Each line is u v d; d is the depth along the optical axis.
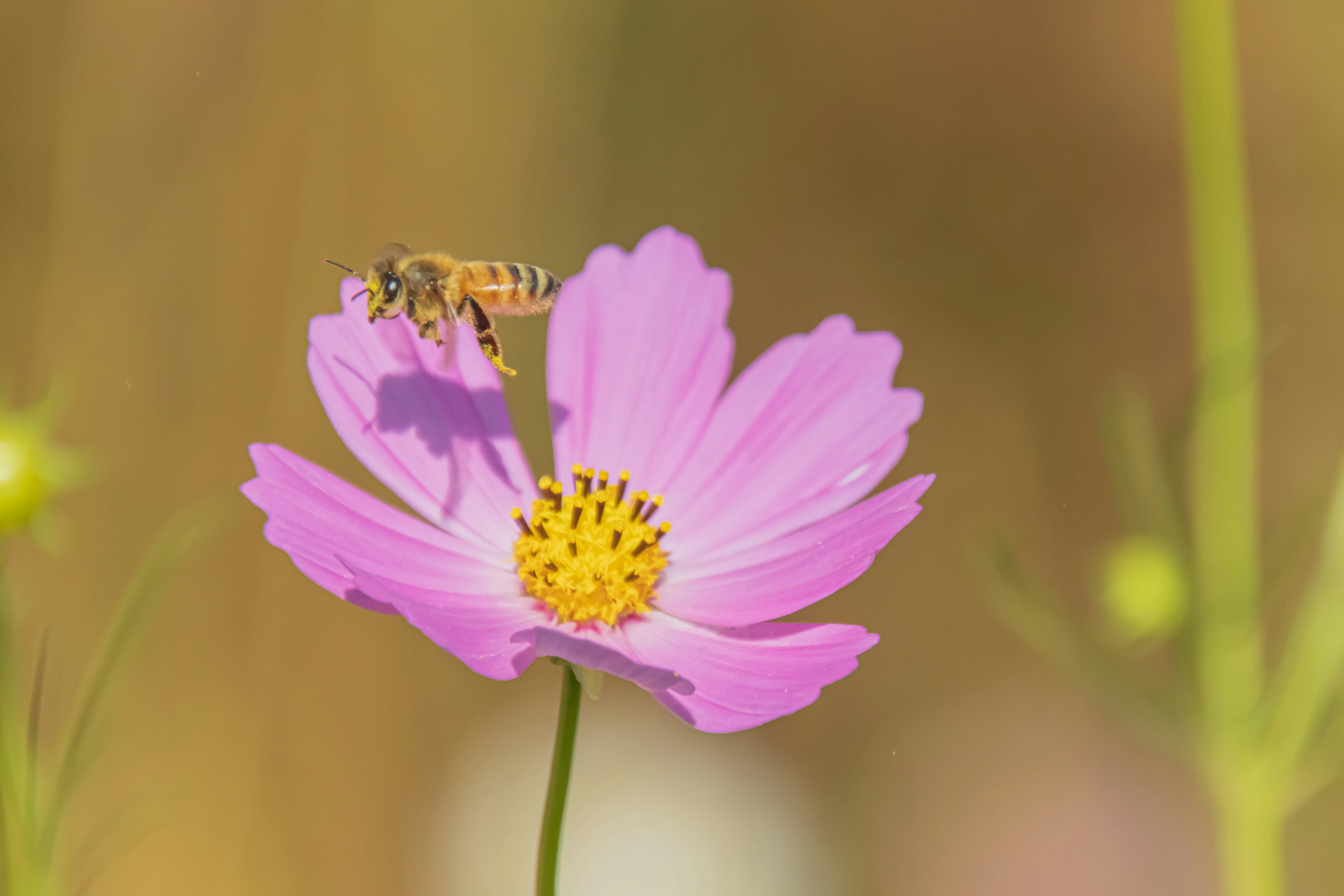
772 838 0.38
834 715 0.43
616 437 0.31
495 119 0.41
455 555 0.30
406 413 0.30
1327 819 0.38
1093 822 0.40
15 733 0.30
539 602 0.30
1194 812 0.39
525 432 0.43
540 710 0.39
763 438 0.31
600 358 0.31
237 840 0.37
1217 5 0.33
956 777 0.41
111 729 0.32
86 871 0.36
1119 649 0.35
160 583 0.30
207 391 0.37
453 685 0.39
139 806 0.33
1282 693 0.32
